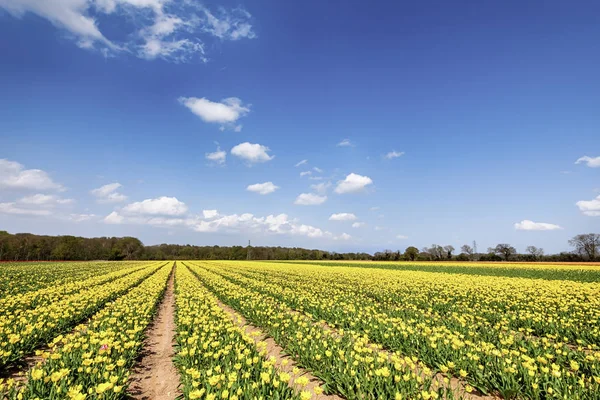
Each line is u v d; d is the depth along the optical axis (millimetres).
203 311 13086
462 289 19766
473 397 6500
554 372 6113
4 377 7281
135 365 8641
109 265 55844
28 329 8703
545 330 10812
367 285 22922
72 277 28719
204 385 6074
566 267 48000
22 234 91312
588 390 5832
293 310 15930
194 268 47781
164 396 6859
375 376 6164
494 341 9188
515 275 37000
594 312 12695
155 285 22000
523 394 6172
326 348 8227
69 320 11531
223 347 8102
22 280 25047
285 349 9375
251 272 37750
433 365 7797
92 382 6012
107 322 10609
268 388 5793
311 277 30125
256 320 12594
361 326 11008
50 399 5262
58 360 6887
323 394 6789
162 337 11500
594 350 9109
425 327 9344
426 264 61719
